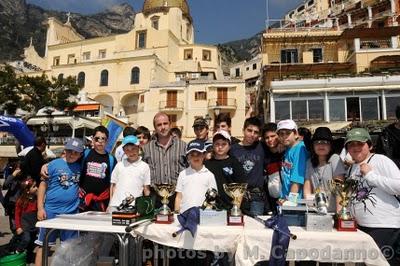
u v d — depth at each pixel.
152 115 37.69
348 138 3.85
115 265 4.05
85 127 32.97
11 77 31.23
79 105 38.69
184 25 58.09
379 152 5.32
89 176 5.25
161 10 54.66
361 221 3.70
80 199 5.19
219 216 3.69
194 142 4.58
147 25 55.19
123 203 3.90
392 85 20.58
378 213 3.60
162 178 5.36
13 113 31.70
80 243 4.17
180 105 37.16
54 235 4.89
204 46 52.81
